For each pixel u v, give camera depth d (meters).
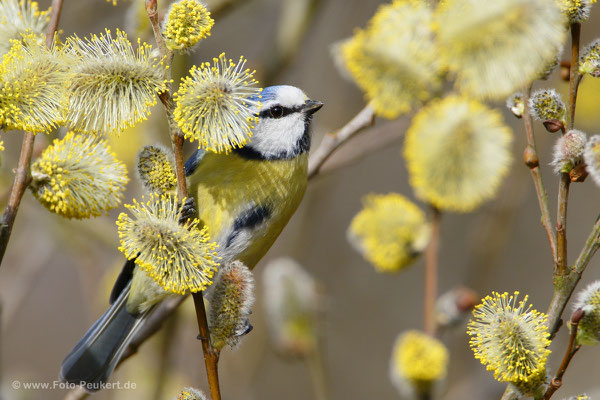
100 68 4.76
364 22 13.23
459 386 10.20
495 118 6.94
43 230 11.12
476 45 4.76
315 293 8.31
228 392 11.23
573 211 14.84
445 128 6.79
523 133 11.57
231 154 6.96
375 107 6.97
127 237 4.89
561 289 4.59
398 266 7.32
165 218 4.98
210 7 9.51
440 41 5.10
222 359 11.60
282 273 8.19
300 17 10.93
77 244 10.95
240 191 6.91
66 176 5.02
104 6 11.34
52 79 4.76
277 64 10.98
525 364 4.39
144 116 4.75
